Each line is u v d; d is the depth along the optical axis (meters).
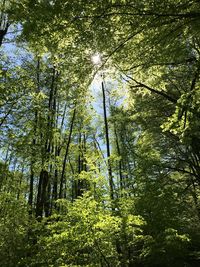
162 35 5.48
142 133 14.62
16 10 4.89
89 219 7.74
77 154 18.72
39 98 10.67
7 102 9.20
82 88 6.41
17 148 9.88
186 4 4.90
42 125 10.44
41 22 4.82
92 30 5.19
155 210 10.46
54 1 4.63
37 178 18.83
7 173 9.95
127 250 9.26
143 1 4.85
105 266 8.39
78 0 4.66
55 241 7.90
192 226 13.29
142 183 11.63
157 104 13.62
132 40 5.82
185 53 7.85
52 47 5.49
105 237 7.91
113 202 9.32
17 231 9.54
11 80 9.36
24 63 12.44
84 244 7.91
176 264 11.07
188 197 14.54
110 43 5.61
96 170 9.24
